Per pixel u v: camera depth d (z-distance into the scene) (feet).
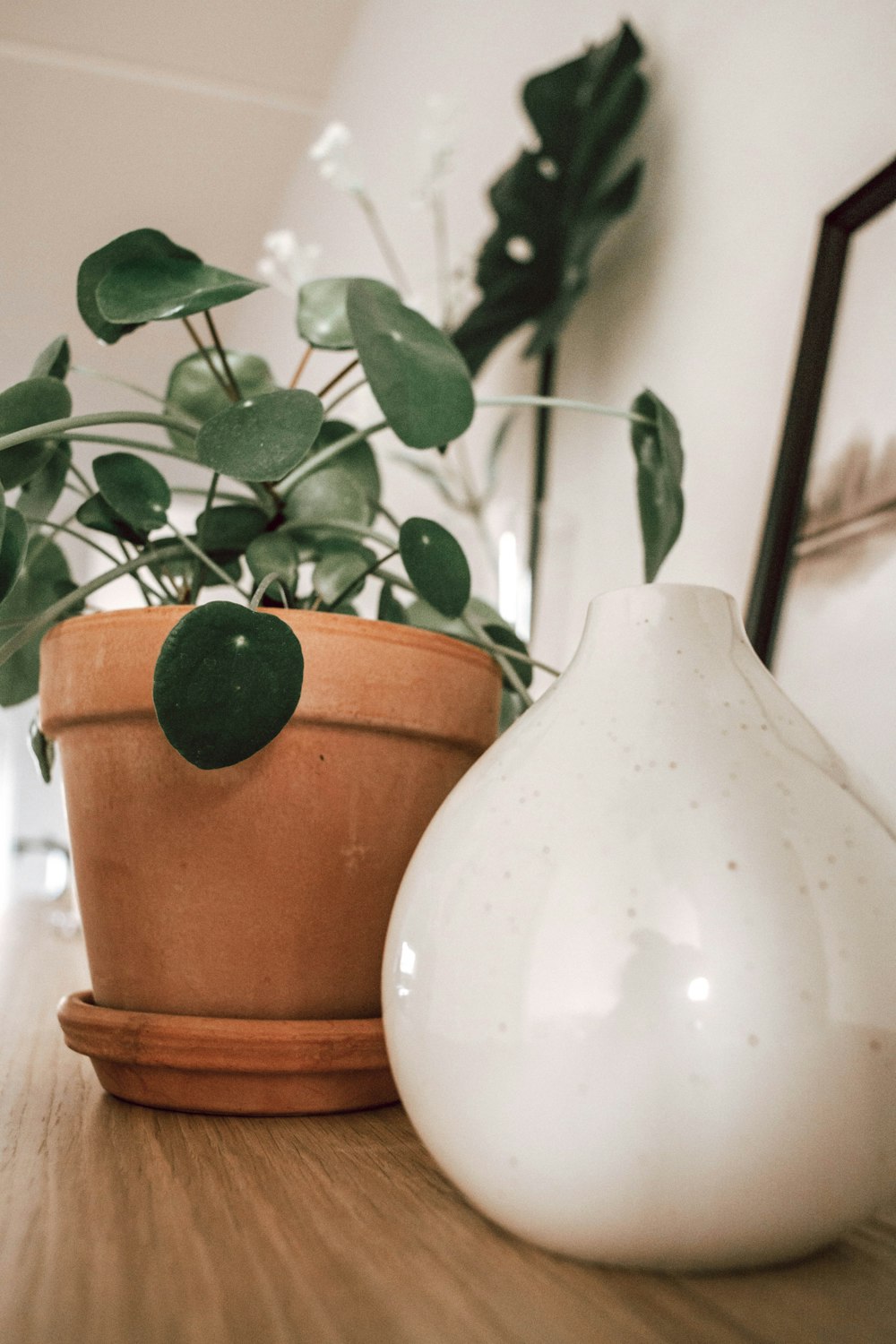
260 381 1.76
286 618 1.30
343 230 5.52
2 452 1.39
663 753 0.97
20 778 16.37
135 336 8.69
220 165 6.67
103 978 1.39
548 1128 0.89
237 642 1.18
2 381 9.87
